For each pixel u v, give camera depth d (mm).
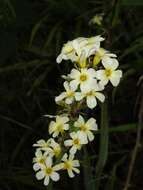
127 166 327
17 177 311
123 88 342
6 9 340
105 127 234
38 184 307
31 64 349
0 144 344
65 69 346
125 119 343
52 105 351
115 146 334
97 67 213
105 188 300
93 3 369
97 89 203
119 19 342
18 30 357
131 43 320
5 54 339
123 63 343
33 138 344
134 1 301
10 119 335
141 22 353
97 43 210
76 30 348
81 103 212
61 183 319
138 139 258
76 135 214
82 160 257
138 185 321
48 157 218
